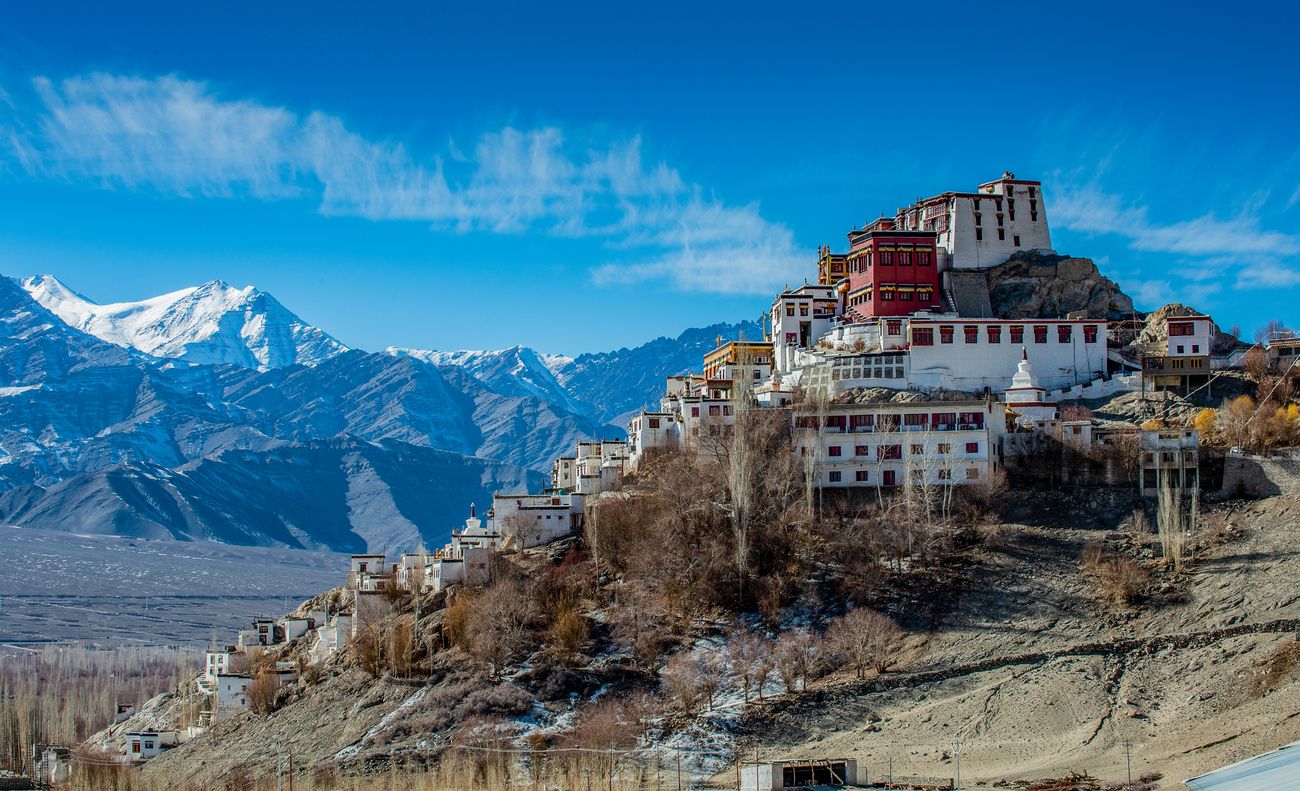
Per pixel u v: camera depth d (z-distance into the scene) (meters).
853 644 169.38
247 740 190.50
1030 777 131.75
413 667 189.00
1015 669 161.38
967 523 196.00
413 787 155.12
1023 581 180.88
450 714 173.38
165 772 193.12
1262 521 185.00
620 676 176.00
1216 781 112.44
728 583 187.62
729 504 196.12
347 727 181.00
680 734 159.50
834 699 162.50
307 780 164.50
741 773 139.12
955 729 150.25
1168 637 160.75
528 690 175.88
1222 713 140.00
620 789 144.38
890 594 182.12
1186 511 194.00
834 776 135.62
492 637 184.88
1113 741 140.00
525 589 199.38
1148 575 176.75
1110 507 197.88
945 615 176.88
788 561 189.88
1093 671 157.00
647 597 190.25
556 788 146.62
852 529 195.25
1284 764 113.19
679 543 194.75
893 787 131.38
